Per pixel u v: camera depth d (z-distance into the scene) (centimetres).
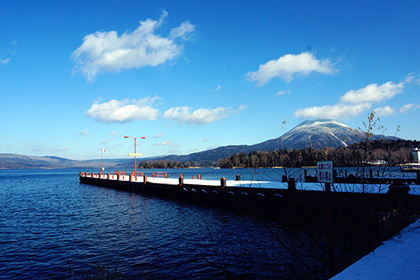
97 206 2875
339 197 853
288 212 1717
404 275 474
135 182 4050
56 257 1260
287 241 1317
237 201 2162
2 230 1830
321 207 1510
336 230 1367
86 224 1970
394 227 758
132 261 1177
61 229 1831
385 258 571
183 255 1234
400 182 988
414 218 877
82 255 1277
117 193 4191
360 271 511
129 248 1360
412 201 987
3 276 1057
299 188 1817
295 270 828
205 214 2183
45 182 8344
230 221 1877
